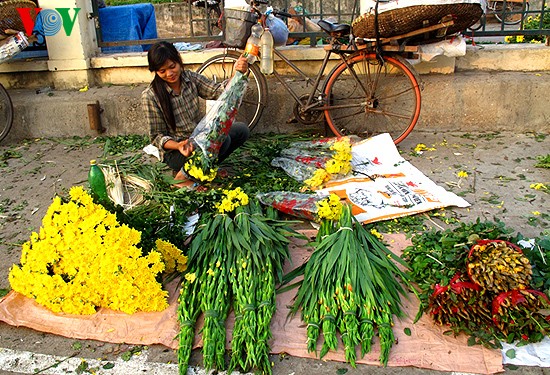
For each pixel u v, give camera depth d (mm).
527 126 5414
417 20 4367
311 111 5250
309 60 5805
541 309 2613
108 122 5930
